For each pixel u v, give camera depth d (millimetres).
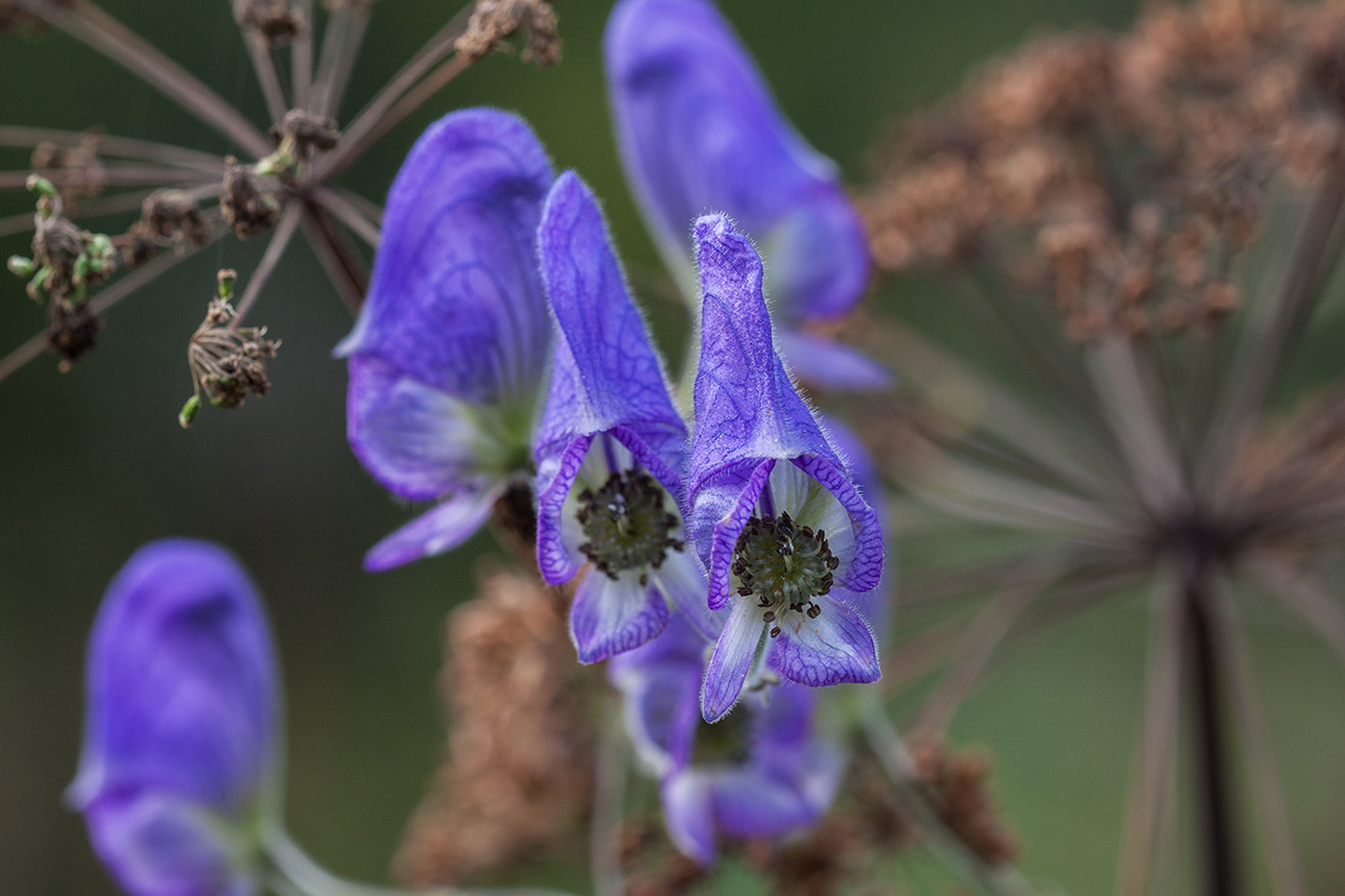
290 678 961
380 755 917
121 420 967
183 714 440
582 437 350
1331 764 762
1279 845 464
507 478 377
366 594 963
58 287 380
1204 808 478
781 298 442
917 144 569
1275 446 531
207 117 408
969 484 504
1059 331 516
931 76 989
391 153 947
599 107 979
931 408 544
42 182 382
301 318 1000
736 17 1016
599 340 354
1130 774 785
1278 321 484
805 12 1013
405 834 888
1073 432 511
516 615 451
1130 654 812
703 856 403
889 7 1004
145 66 410
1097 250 477
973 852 431
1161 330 471
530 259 374
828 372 442
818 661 338
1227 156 482
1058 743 798
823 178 443
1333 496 476
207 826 441
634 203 973
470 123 371
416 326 373
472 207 372
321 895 444
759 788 405
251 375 369
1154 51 534
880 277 529
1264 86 490
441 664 923
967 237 511
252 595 447
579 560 354
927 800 430
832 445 344
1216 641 477
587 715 445
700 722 405
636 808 440
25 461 949
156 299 962
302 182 383
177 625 440
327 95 398
